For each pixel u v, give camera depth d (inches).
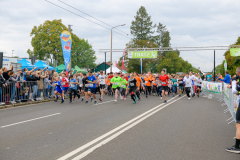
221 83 609.9
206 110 412.2
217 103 533.3
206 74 1015.0
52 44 1894.7
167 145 198.4
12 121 309.4
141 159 164.7
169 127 268.2
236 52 1205.7
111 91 764.0
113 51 1390.3
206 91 771.4
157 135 231.5
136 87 561.6
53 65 2034.9
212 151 183.8
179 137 224.4
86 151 181.3
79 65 2876.5
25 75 541.0
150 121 304.0
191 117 337.1
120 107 451.8
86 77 534.6
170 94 866.8
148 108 435.5
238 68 202.5
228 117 339.6
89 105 486.9
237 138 183.6
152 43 2389.3
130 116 343.0
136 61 2406.5
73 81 546.0
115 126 272.5
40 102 556.1
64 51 715.4
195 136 228.8
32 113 378.6
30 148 189.8
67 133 239.3
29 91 532.7
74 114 363.9
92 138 219.8
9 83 478.0
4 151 182.4
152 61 2502.5
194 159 165.8
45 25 1914.4
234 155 175.2
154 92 820.6
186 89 655.8
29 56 1973.4
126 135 231.0
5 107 456.4
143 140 213.3
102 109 422.3
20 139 217.5
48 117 337.4
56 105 490.9
